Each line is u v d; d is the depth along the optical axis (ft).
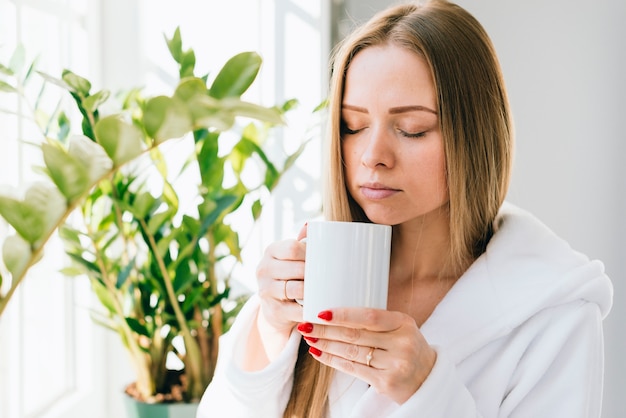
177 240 4.19
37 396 4.05
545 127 6.33
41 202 1.75
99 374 4.91
